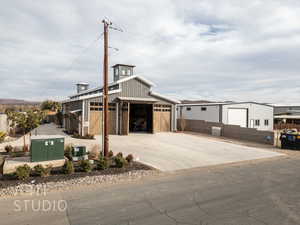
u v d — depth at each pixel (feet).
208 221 15.78
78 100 66.85
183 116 110.22
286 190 23.09
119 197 20.52
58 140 32.37
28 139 56.75
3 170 27.53
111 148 46.52
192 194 21.54
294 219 16.21
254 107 99.40
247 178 27.96
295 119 137.39
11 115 43.09
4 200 19.40
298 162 40.01
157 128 78.69
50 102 159.53
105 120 35.40
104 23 35.60
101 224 15.21
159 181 26.13
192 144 56.95
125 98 68.64
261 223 15.55
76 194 21.16
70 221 15.64
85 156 33.88
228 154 46.21
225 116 91.09
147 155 41.09
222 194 21.63
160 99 79.25
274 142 68.18
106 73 35.50
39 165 26.61
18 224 15.10
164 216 16.56
